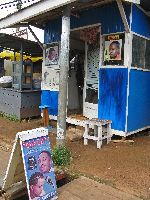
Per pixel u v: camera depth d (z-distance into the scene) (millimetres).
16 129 7898
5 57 12555
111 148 5996
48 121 7988
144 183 4258
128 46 6242
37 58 11570
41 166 3574
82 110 8648
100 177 4465
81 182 4230
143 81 6988
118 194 3865
